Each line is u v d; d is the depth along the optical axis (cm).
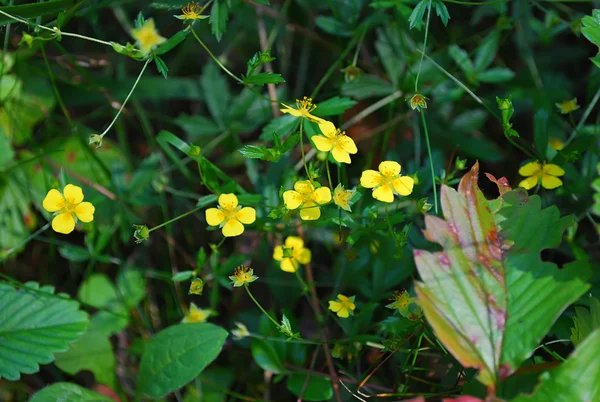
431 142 41
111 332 38
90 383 38
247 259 39
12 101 40
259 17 41
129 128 43
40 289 36
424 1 36
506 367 32
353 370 37
